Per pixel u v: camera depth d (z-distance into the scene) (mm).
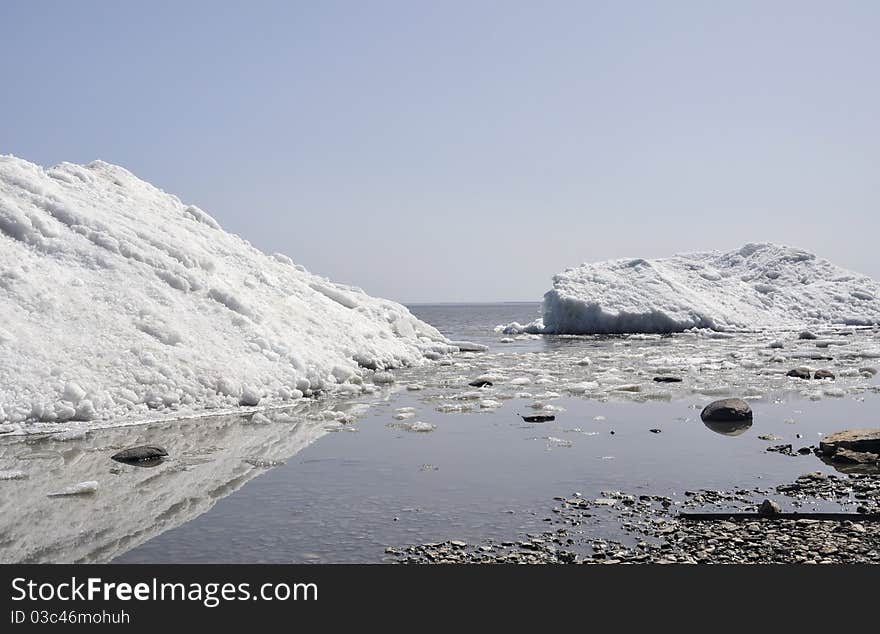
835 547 5391
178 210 20969
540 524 5938
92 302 12516
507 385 15484
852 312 45500
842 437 8602
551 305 40125
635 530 5785
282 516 6191
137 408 10836
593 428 10266
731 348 26797
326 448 8922
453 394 14047
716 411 10820
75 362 10945
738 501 6555
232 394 12078
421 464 8062
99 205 16609
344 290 25078
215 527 5914
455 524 5957
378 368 18141
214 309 14516
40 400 10055
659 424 10594
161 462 8156
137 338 12109
